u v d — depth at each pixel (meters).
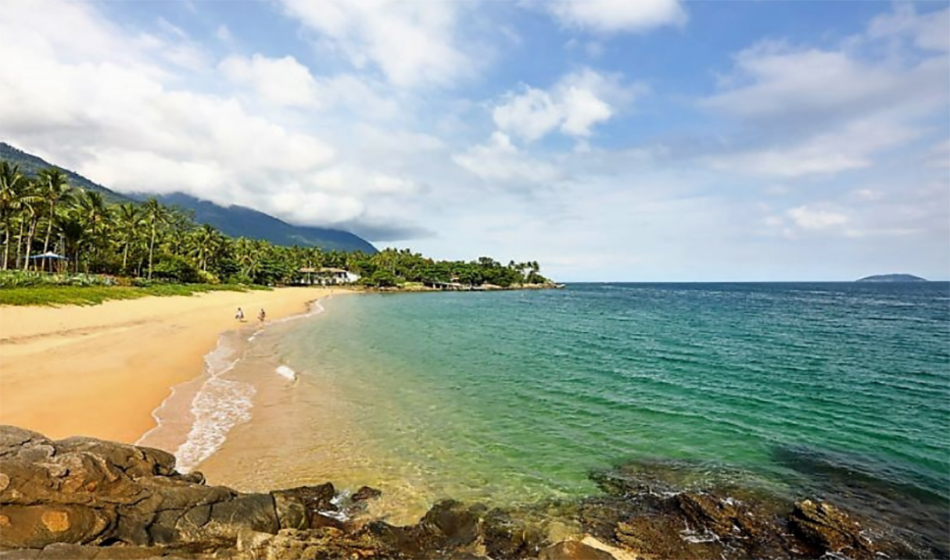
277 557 7.82
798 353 32.81
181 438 14.48
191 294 72.31
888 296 131.25
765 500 11.58
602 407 19.31
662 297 126.44
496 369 26.81
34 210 60.69
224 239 114.56
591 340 39.44
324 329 45.78
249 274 126.00
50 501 7.64
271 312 62.31
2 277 44.97
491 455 14.21
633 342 38.25
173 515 8.57
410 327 49.09
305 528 9.63
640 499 11.56
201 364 25.48
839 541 9.65
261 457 13.51
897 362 29.50
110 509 8.09
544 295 142.38
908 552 9.48
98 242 75.31
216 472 12.42
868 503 11.57
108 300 48.16
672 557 9.16
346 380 23.30
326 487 11.46
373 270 173.12
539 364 28.42
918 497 11.92
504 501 11.41
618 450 14.77
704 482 12.59
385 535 9.21
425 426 16.64
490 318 60.81
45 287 46.84
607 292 169.00
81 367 21.62
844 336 41.94
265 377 23.23
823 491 12.16
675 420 17.70
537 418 17.80
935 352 33.38
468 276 191.12
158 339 32.41
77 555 6.93
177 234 108.94
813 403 20.11
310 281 159.88
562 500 11.49
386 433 15.83
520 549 9.33
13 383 17.95
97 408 16.11
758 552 9.41
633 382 23.75
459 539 9.57
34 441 8.71
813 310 74.94
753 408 19.34
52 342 26.95
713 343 37.59
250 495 9.73
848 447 15.23
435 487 12.09
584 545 8.58
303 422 16.61
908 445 15.41
